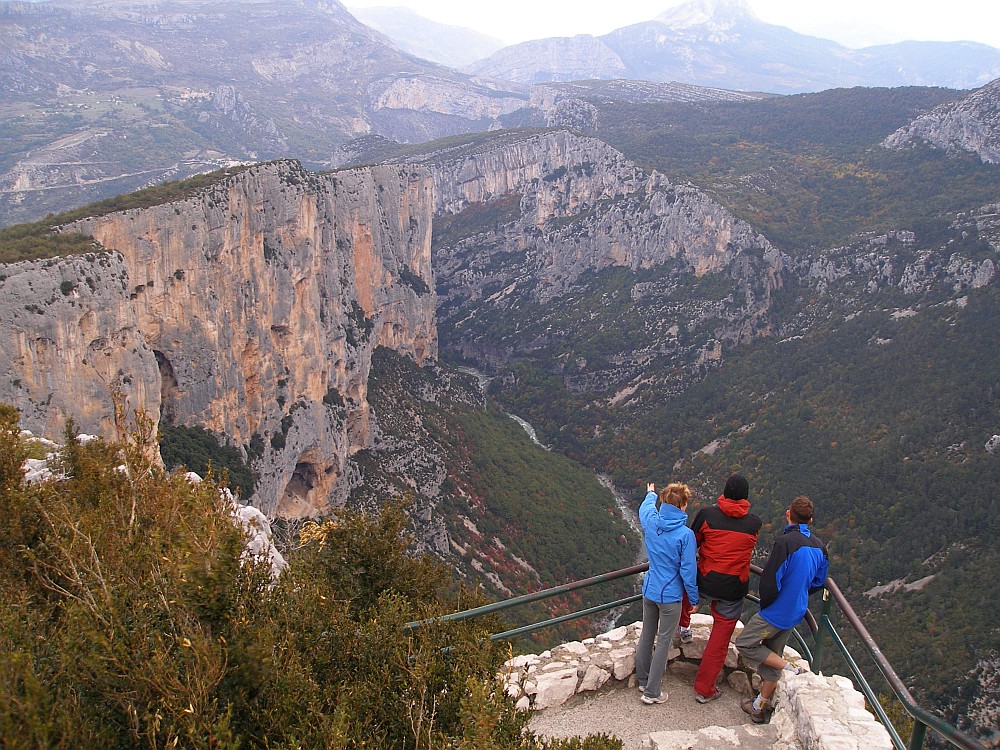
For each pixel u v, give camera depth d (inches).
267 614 410.0
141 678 338.0
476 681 374.9
